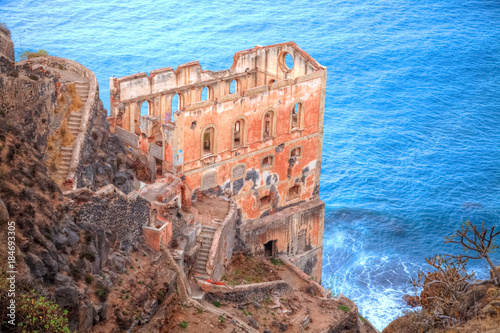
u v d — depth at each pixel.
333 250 92.81
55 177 45.81
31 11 163.00
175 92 62.72
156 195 52.91
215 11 168.62
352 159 117.38
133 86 60.22
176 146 56.25
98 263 39.56
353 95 138.25
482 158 117.62
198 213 57.12
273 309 52.88
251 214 64.50
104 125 54.38
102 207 41.88
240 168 62.03
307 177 68.25
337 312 55.19
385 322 78.81
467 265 90.12
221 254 54.62
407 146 121.75
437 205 104.19
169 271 45.25
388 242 95.25
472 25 165.50
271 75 68.12
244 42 153.62
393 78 144.00
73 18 161.12
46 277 34.03
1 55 47.09
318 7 172.38
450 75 145.25
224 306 49.62
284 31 160.25
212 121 58.03
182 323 43.25
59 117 49.66
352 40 157.62
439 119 130.75
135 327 39.25
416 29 163.50
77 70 55.09
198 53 147.25
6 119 42.41
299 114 65.12
